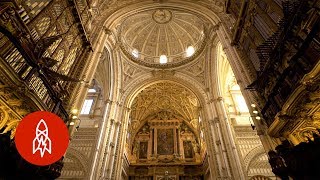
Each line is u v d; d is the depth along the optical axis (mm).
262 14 9680
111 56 22078
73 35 11547
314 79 5820
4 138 6305
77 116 10719
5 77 5930
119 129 21188
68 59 11102
